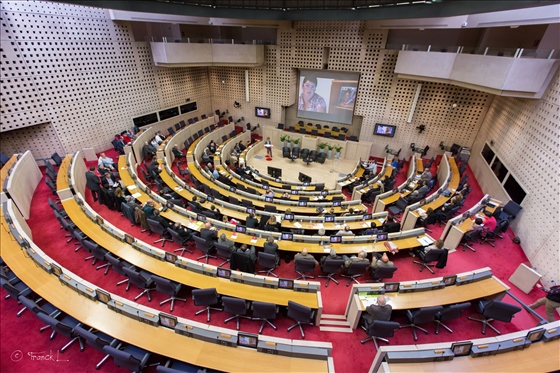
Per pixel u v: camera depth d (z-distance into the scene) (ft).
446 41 54.34
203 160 53.21
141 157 53.62
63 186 34.88
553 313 21.81
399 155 61.46
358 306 19.88
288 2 45.24
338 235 27.84
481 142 50.06
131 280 22.65
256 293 20.75
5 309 21.65
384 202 39.19
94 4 31.89
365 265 24.31
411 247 26.94
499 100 46.52
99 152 53.98
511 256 30.37
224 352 15.96
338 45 56.70
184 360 15.48
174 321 16.92
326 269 24.63
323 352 15.55
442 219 34.06
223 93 75.61
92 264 27.02
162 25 63.21
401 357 15.29
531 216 30.73
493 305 19.83
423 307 20.18
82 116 49.88
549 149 30.14
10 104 40.91
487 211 33.78
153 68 59.77
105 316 17.85
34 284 20.04
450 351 15.80
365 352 19.80
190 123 71.10
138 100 58.70
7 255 22.76
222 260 28.35
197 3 41.83
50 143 47.19
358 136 66.85
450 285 21.90
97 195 38.58
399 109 57.67
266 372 14.98
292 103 68.54
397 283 20.98
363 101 60.39
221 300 21.44
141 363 15.98
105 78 51.67
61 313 19.60
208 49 60.29
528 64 32.40
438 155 57.93
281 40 61.00
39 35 41.88
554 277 25.48
